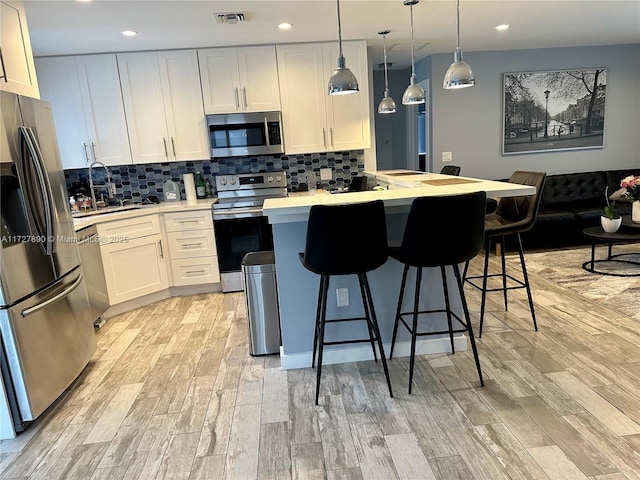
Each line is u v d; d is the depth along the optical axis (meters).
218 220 4.14
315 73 4.38
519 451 1.83
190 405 2.33
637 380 2.30
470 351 2.71
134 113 4.32
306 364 2.67
